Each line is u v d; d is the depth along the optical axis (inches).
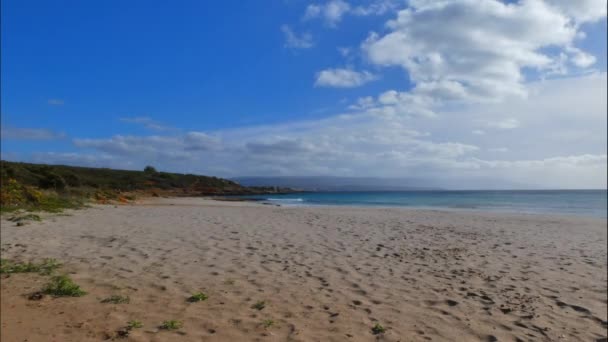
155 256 310.3
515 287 254.8
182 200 1600.6
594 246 454.0
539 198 2383.1
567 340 175.2
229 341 157.8
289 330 171.6
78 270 261.3
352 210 995.9
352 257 331.6
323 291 231.1
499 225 665.0
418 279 265.7
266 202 1654.8
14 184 687.1
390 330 176.2
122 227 479.2
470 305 215.8
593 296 241.4
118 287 225.8
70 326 167.6
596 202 1824.6
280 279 253.9
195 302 203.9
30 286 221.1
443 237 478.0
